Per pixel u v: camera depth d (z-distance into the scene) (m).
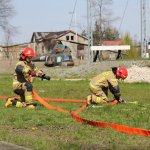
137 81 27.22
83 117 9.64
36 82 26.00
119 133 7.82
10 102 12.11
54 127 8.59
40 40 90.38
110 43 74.19
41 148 6.77
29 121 9.27
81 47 90.94
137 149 6.59
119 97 12.22
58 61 53.88
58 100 14.33
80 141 7.25
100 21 66.50
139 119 9.26
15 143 7.25
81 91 19.08
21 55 12.02
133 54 62.69
